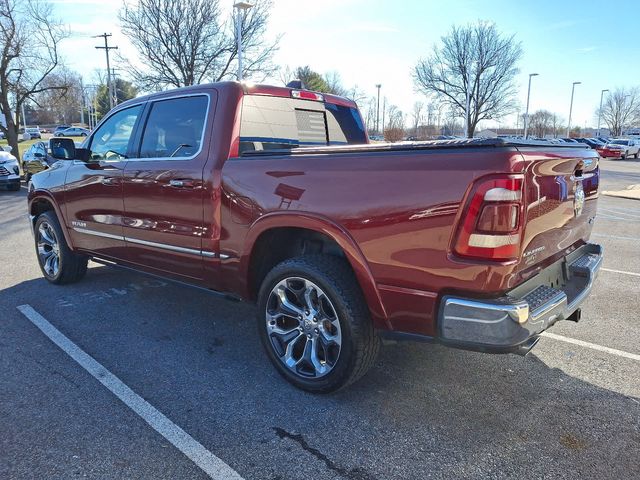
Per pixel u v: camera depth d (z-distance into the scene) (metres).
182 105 3.84
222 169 3.41
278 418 2.87
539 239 2.66
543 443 2.65
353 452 2.57
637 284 5.63
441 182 2.42
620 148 41.69
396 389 3.22
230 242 3.41
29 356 3.66
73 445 2.60
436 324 2.56
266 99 3.86
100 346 3.85
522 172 2.34
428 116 57.41
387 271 2.65
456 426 2.81
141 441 2.64
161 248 3.94
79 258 5.29
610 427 2.79
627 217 11.27
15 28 19.92
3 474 2.37
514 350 2.46
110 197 4.34
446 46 45.75
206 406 3.00
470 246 2.37
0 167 14.70
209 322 4.39
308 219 2.92
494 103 45.97
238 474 2.40
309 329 3.09
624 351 3.82
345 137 4.77
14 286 5.39
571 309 2.83
